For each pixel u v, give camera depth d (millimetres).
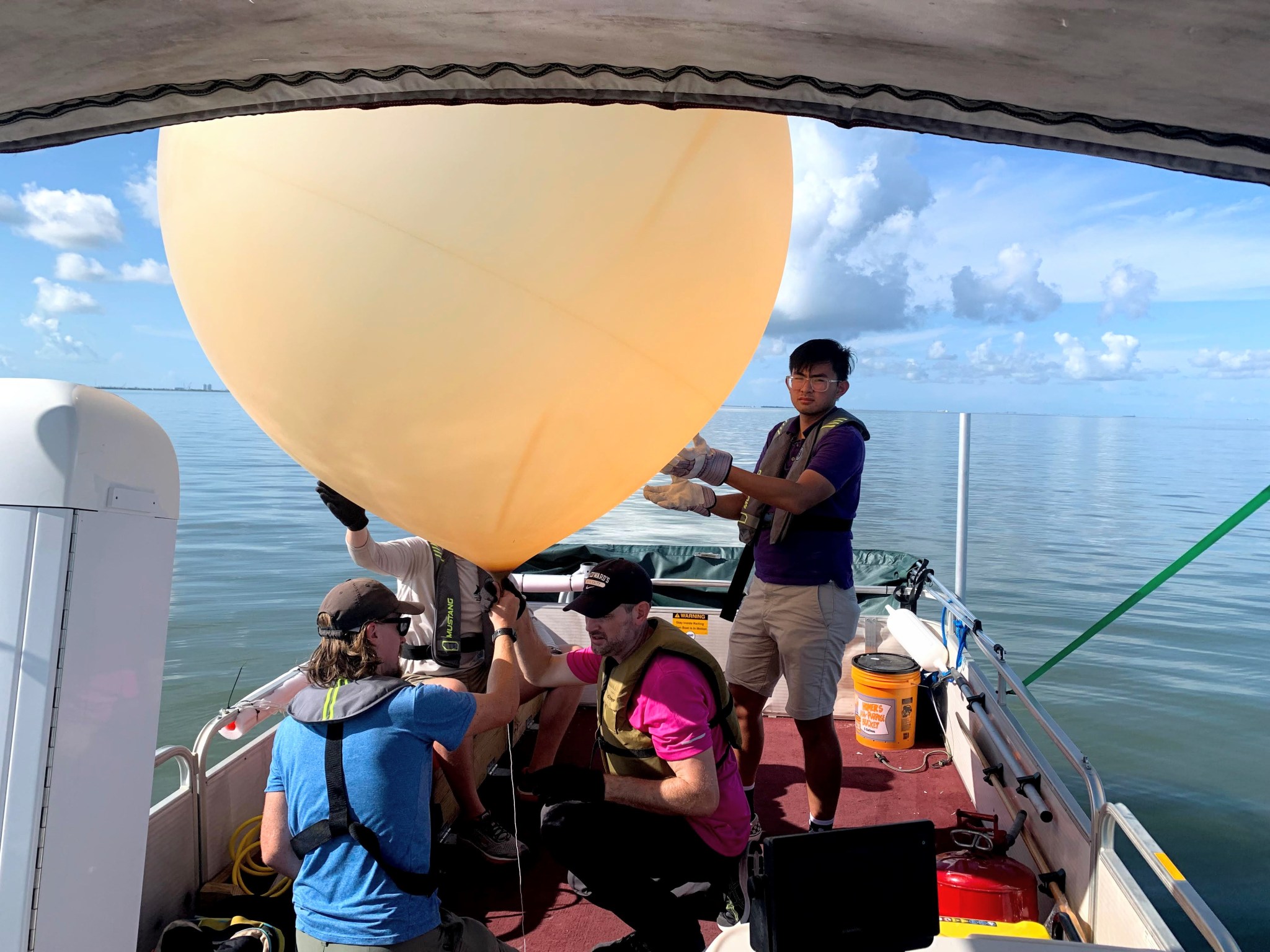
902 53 865
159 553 1896
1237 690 11547
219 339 1483
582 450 1488
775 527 3260
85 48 937
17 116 1103
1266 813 7527
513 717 2469
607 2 823
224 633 12961
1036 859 3145
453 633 3455
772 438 3477
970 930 2389
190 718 9672
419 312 1292
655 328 1390
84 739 1718
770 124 1561
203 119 1099
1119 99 894
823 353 3184
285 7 854
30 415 1647
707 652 2498
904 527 28500
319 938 2047
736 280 1479
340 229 1268
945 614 4836
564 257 1276
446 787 3445
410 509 1620
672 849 2498
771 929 1335
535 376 1357
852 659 4984
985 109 968
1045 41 797
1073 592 19078
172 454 1927
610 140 1264
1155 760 8969
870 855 1369
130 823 1850
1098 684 11906
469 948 2232
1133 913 2217
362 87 1029
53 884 1669
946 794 4141
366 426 1438
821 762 3273
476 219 1247
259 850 2977
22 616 1643
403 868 2049
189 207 1396
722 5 810
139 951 2502
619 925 3039
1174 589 19250
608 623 2428
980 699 4082
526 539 1686
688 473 2924
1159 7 710
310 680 2213
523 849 3400
